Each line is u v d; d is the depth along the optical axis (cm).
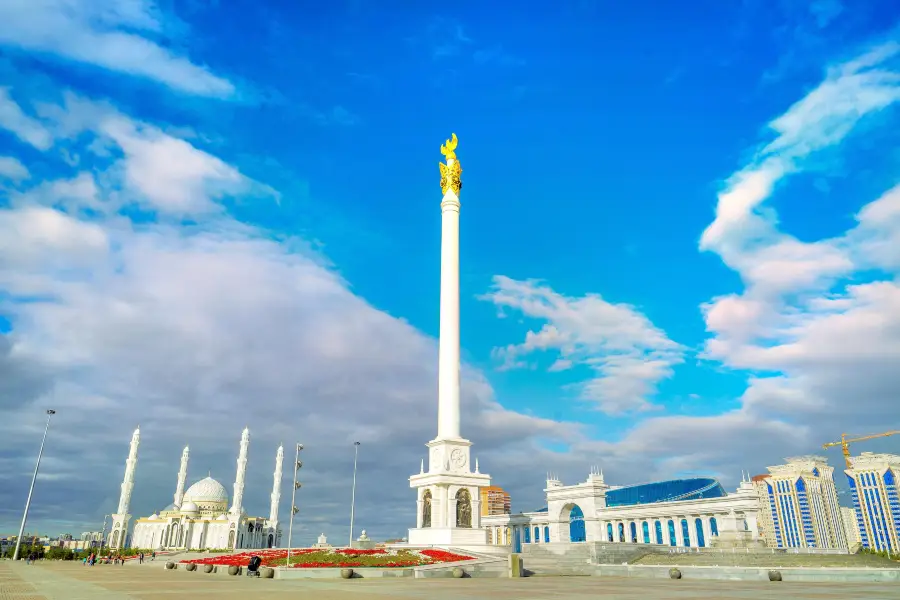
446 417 7500
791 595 2922
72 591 3092
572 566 5866
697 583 4181
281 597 2667
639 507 9250
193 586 3531
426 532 6975
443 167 8625
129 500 18075
